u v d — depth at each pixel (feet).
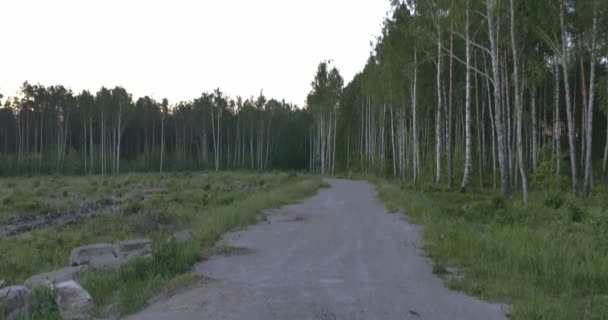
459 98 128.67
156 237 39.55
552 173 86.84
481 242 30.25
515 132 104.83
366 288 21.81
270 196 65.62
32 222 59.11
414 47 97.14
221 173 192.95
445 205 54.13
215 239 36.22
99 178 161.17
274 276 24.45
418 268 26.09
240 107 290.56
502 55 88.02
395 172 146.92
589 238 31.40
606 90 79.46
